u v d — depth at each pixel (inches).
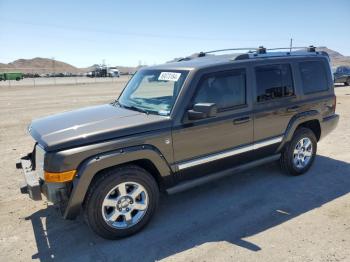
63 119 161.0
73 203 132.9
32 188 138.3
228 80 170.1
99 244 142.7
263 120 184.4
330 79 225.6
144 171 146.6
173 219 162.1
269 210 168.4
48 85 1508.4
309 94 209.2
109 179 137.6
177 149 154.2
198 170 165.0
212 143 165.5
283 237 143.1
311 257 128.6
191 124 156.1
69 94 930.1
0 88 1285.7
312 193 187.5
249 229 150.9
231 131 171.3
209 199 183.0
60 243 144.3
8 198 190.4
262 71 184.5
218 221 158.9
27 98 814.5
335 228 149.3
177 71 165.8
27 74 3095.5
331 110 226.7
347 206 170.4
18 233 152.6
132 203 145.9
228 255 131.6
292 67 199.9
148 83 178.4
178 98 153.9
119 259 132.0
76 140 133.0
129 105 177.8
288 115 197.2
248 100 177.3
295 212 165.6
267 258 128.8
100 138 136.3
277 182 203.6
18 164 172.4
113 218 142.0
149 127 146.0
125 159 139.0
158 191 153.7
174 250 136.6
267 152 194.7
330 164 234.8
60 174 129.3
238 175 216.2
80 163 132.3
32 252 138.3
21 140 334.3
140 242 143.3
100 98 778.8
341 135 320.5
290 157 205.0
